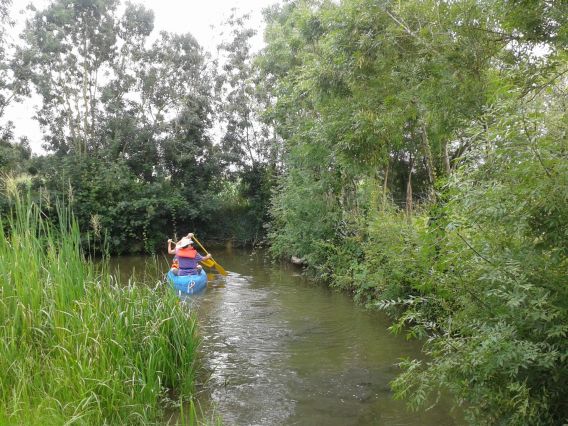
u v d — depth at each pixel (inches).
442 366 143.9
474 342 137.7
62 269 202.1
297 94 487.8
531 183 122.7
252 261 706.2
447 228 142.6
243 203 942.4
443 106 222.4
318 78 310.2
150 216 789.9
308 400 211.3
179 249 474.3
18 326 181.6
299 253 581.6
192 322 236.8
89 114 848.9
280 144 662.5
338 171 450.0
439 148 331.3
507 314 136.7
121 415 171.5
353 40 266.7
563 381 132.5
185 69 890.1
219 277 546.9
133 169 859.4
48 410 153.5
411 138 378.6
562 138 128.3
